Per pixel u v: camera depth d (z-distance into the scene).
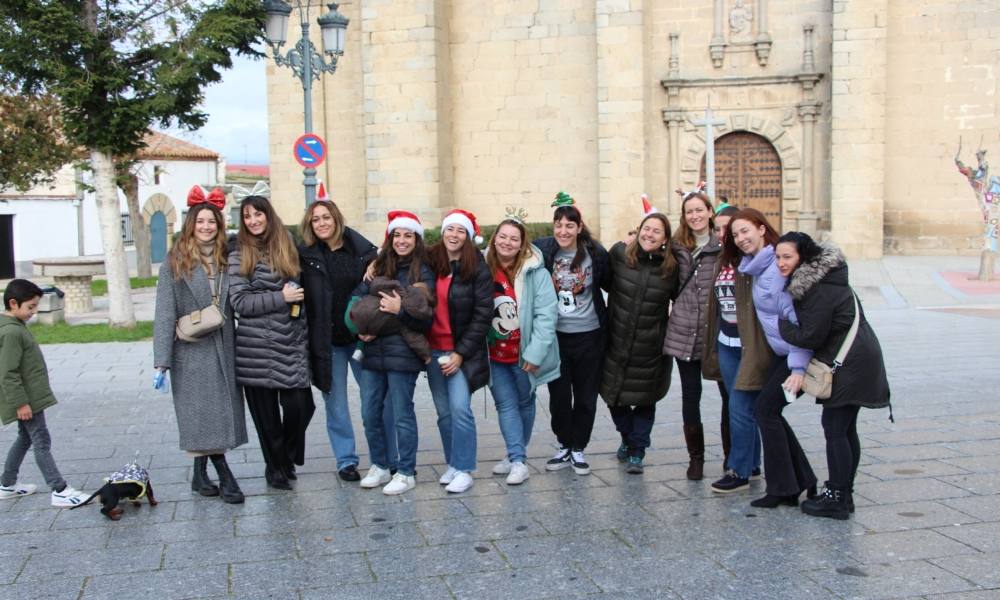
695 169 26.11
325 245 7.23
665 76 26.16
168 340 6.61
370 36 26.52
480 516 6.38
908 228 25.27
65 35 14.59
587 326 7.27
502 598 4.98
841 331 6.05
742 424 6.74
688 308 7.13
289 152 28.84
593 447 8.27
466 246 6.82
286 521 6.33
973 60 24.47
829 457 6.21
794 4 25.25
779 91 25.55
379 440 7.10
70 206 41.94
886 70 24.89
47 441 6.79
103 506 6.37
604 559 5.52
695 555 5.55
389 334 6.76
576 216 7.22
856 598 4.87
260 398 6.93
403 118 26.44
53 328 16.78
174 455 8.16
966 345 13.32
